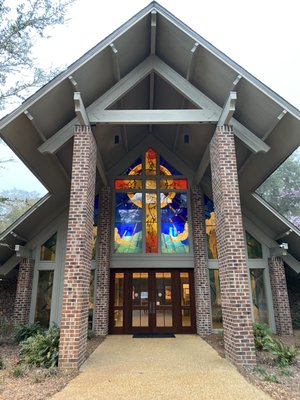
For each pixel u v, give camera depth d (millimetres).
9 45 7355
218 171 6941
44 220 9875
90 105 7355
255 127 7438
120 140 10000
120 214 10656
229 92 7008
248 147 7352
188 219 10578
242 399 4039
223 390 4363
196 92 7613
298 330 9938
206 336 8805
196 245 9938
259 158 8070
